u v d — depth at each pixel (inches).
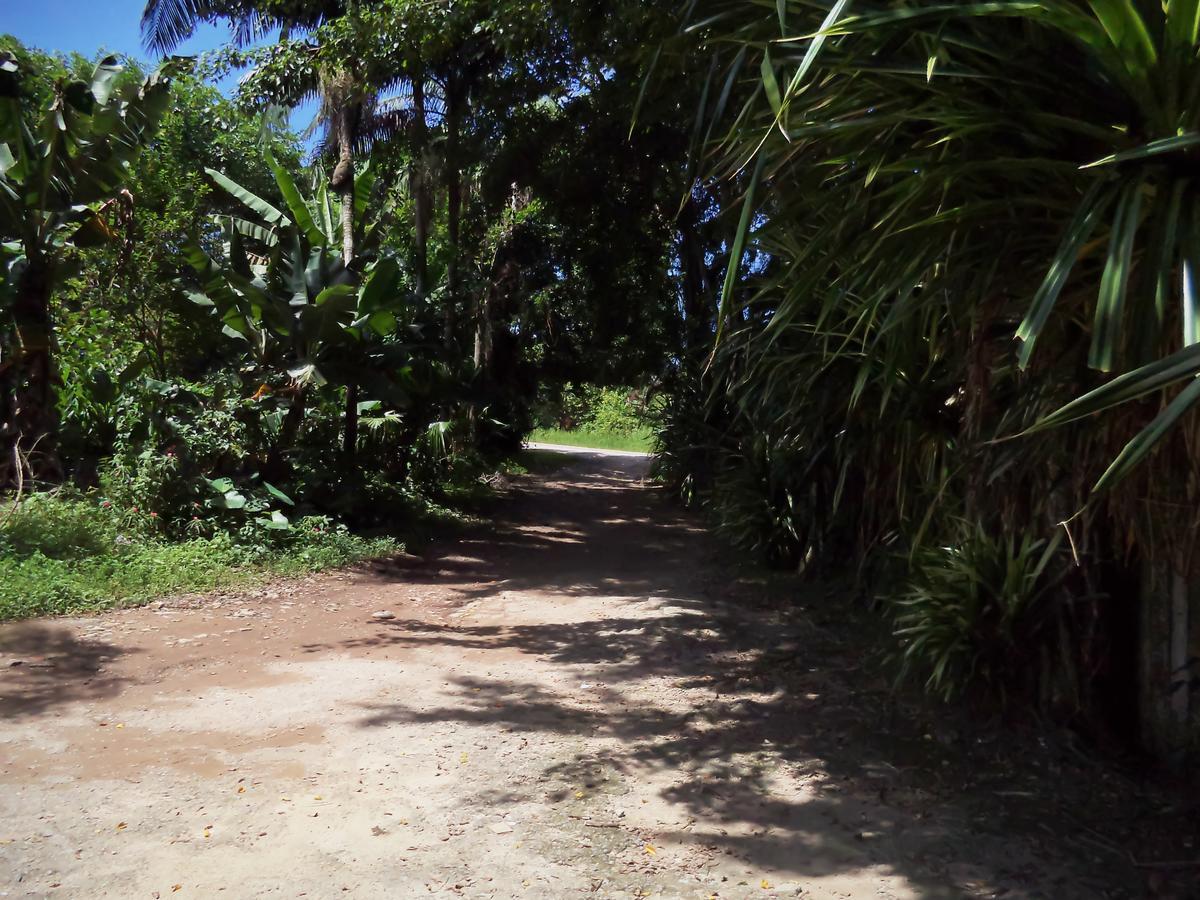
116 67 420.8
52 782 172.2
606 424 1644.9
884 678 251.8
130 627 289.1
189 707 218.8
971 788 180.4
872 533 324.8
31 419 420.2
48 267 422.3
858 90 153.7
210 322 503.5
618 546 539.5
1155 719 185.8
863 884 143.7
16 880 136.1
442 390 615.5
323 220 581.9
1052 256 153.9
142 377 472.4
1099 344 110.2
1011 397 188.4
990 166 145.6
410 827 158.9
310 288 483.2
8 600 286.0
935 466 243.6
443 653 280.7
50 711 211.3
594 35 331.3
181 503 417.4
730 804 172.9
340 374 489.4
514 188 711.1
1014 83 141.2
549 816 165.6
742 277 276.8
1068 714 198.5
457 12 384.8
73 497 403.9
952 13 126.8
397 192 846.5
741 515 424.2
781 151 163.9
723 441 584.1
